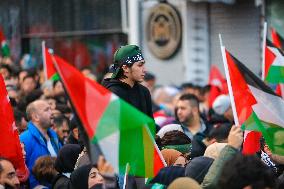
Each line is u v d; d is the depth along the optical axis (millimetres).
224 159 10945
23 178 13195
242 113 12859
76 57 37469
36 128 17109
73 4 37406
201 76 33812
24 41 38844
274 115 12844
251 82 12883
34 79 24531
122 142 11141
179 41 33969
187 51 33781
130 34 35156
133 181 12969
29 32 38719
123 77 13914
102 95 11070
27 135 16984
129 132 11266
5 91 13000
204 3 33656
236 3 32844
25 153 15672
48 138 17359
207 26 33781
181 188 10117
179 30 33875
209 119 20859
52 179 14875
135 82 14023
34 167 15023
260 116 12859
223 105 20578
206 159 12367
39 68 31438
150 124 11477
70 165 14195
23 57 34688
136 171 11656
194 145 16641
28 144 16891
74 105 10977
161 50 34406
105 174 11180
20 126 17797
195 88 27203
